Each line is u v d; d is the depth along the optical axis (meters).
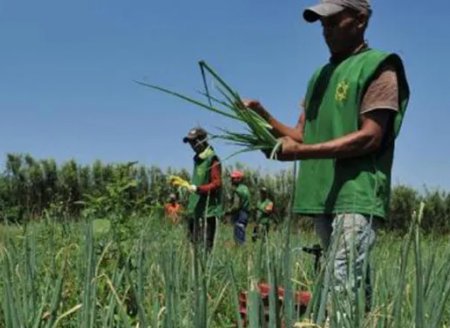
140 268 2.20
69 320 3.42
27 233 2.95
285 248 1.91
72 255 4.75
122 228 5.21
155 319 2.16
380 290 2.46
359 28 4.50
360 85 4.32
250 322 1.86
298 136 4.81
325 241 4.48
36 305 2.50
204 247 2.02
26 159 25.73
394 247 5.75
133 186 6.18
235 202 11.68
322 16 4.45
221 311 3.69
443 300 1.92
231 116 4.11
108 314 2.48
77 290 3.49
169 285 2.03
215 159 9.07
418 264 1.84
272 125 4.65
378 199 4.22
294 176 1.91
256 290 1.88
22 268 2.70
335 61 4.61
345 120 4.38
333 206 4.30
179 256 2.57
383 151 4.34
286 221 1.91
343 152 4.18
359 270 3.55
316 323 1.98
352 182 4.23
